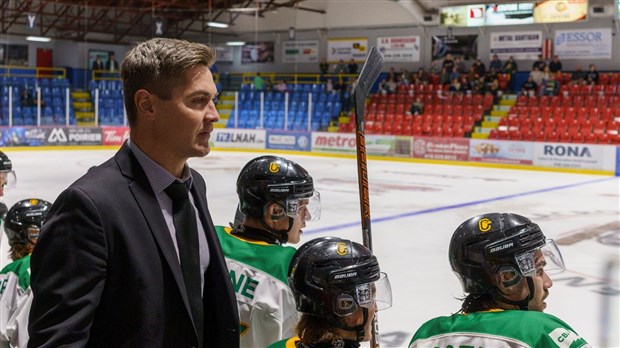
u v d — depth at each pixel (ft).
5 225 12.22
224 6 101.55
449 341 7.45
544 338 7.06
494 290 7.84
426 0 90.79
